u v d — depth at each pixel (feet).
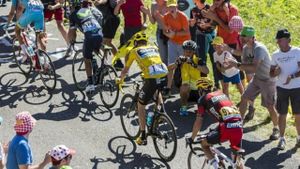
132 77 50.67
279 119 38.86
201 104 32.89
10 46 56.54
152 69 36.29
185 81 42.91
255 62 38.88
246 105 41.19
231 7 44.52
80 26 45.62
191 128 42.11
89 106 45.29
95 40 44.47
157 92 37.17
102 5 50.21
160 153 37.78
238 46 43.55
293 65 37.47
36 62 47.83
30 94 47.09
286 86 37.83
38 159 37.29
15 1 51.13
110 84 44.78
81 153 38.14
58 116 43.55
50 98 46.57
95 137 40.50
